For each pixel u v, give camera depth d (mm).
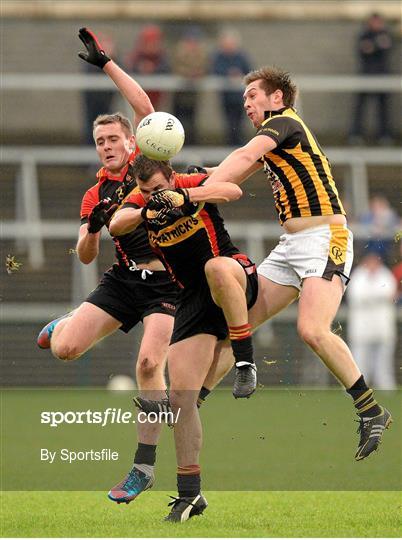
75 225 57688
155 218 20109
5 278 57188
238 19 70938
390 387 50688
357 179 60156
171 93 61781
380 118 64438
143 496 24531
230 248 21453
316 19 71188
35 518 20922
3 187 60438
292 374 54250
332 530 19422
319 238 21984
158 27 70312
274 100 22328
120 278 23766
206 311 20734
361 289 50562
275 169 22250
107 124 23844
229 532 19156
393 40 68125
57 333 24312
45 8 69562
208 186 20078
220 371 22156
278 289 22578
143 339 22969
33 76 62562
